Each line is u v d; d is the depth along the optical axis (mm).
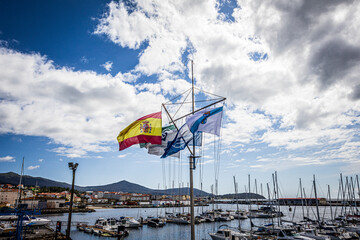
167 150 14430
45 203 128375
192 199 11250
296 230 48219
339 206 166875
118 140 15445
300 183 69438
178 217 70250
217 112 13594
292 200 189250
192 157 11805
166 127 16375
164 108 13727
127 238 48219
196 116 13109
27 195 155250
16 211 26938
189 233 53281
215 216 75688
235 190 54562
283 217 92375
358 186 67812
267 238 38750
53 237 32875
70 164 27203
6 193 134000
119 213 131500
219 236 39719
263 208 95125
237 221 75938
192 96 13695
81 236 48375
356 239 42031
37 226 47938
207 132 12898
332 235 42344
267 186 66625
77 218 96438
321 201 178250
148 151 16422
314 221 59031
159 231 56312
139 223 61562
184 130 13969
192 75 13945
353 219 60844
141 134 14781
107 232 48969
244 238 38250
